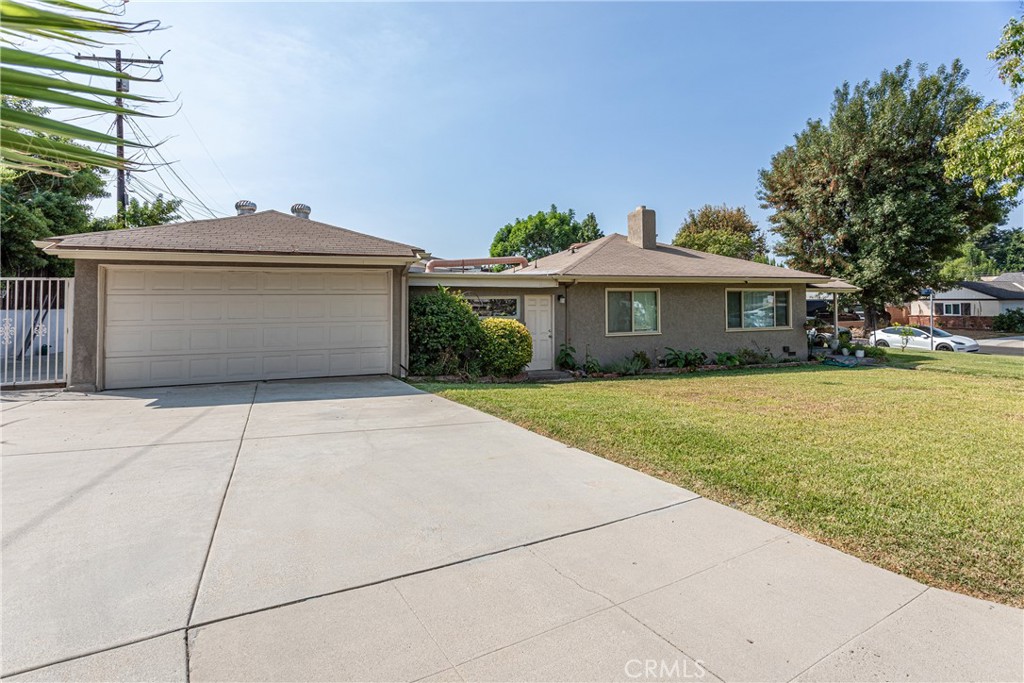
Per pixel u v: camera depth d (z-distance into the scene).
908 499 3.68
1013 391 9.13
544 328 12.31
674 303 13.45
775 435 5.54
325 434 5.40
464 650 2.00
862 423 6.26
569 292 12.27
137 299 8.60
